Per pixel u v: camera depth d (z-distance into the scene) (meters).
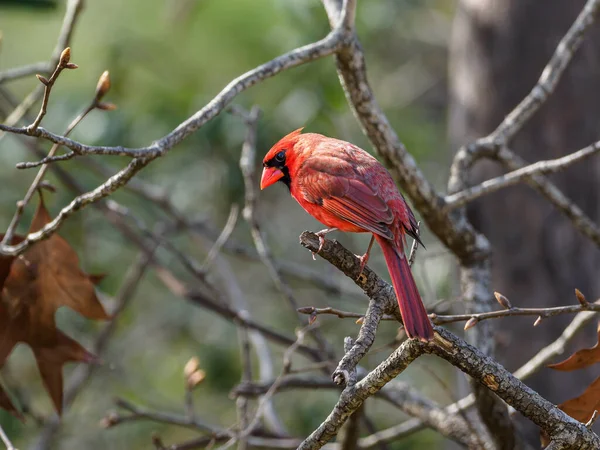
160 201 12.20
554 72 8.78
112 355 15.27
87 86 15.02
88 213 14.45
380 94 18.73
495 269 10.47
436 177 17.17
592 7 8.68
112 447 15.02
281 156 8.12
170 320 16.06
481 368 5.40
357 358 5.34
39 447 11.64
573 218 8.77
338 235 15.48
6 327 7.47
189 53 15.01
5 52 18.14
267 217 17.27
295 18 13.12
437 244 15.28
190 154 14.62
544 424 5.45
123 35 15.30
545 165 8.02
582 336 10.11
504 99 10.38
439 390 15.16
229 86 6.76
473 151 8.79
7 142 14.57
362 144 15.38
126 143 13.90
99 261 15.10
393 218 7.32
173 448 8.54
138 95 14.81
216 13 14.50
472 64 10.59
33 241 6.79
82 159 12.14
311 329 8.59
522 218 10.31
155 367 16.08
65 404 12.08
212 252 10.02
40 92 10.30
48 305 7.51
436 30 19.08
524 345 10.33
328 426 5.31
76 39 16.03
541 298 10.32
